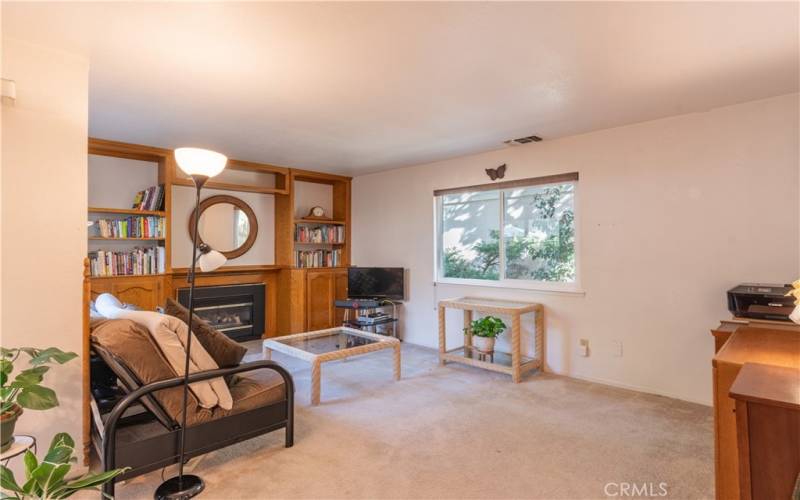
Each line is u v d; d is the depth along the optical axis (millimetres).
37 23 1854
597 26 1900
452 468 2236
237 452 2402
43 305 2031
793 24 1878
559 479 2129
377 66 2320
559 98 2822
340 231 5934
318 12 1783
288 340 3908
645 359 3389
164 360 2033
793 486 1236
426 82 2543
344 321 5383
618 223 3516
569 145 3799
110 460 1814
